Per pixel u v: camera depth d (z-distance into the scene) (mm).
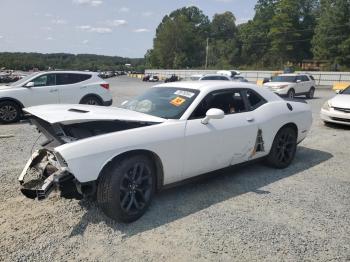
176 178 4188
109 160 3490
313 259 3121
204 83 4953
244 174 5391
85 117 3686
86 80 12109
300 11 85750
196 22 129750
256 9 98375
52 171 3959
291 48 82500
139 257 3096
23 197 4285
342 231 3635
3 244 3246
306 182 5090
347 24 64688
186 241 3371
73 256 3086
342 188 4871
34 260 3012
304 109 6027
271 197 4484
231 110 4852
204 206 4164
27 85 10781
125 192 3631
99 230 3541
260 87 5562
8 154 6289
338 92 11273
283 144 5641
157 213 3949
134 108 4703
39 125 4266
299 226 3717
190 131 4184
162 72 84188
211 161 4492
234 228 3635
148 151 3814
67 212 3908
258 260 3086
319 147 7445
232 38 114938
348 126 10266
